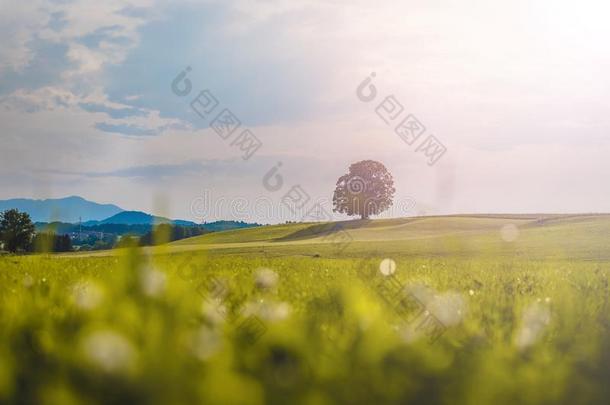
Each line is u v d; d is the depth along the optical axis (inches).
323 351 85.9
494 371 86.9
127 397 61.7
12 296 135.6
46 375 69.1
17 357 80.9
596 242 2368.4
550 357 105.0
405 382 79.7
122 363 62.9
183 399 59.5
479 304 163.9
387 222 4232.3
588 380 97.0
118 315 95.9
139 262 120.6
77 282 163.9
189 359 71.9
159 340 75.5
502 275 307.6
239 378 66.0
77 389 62.1
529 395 84.3
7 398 65.0
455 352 102.2
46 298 139.9
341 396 73.3
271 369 77.9
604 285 264.5
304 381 73.5
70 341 85.4
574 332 132.8
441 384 83.3
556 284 253.8
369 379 78.0
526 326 129.1
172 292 118.8
